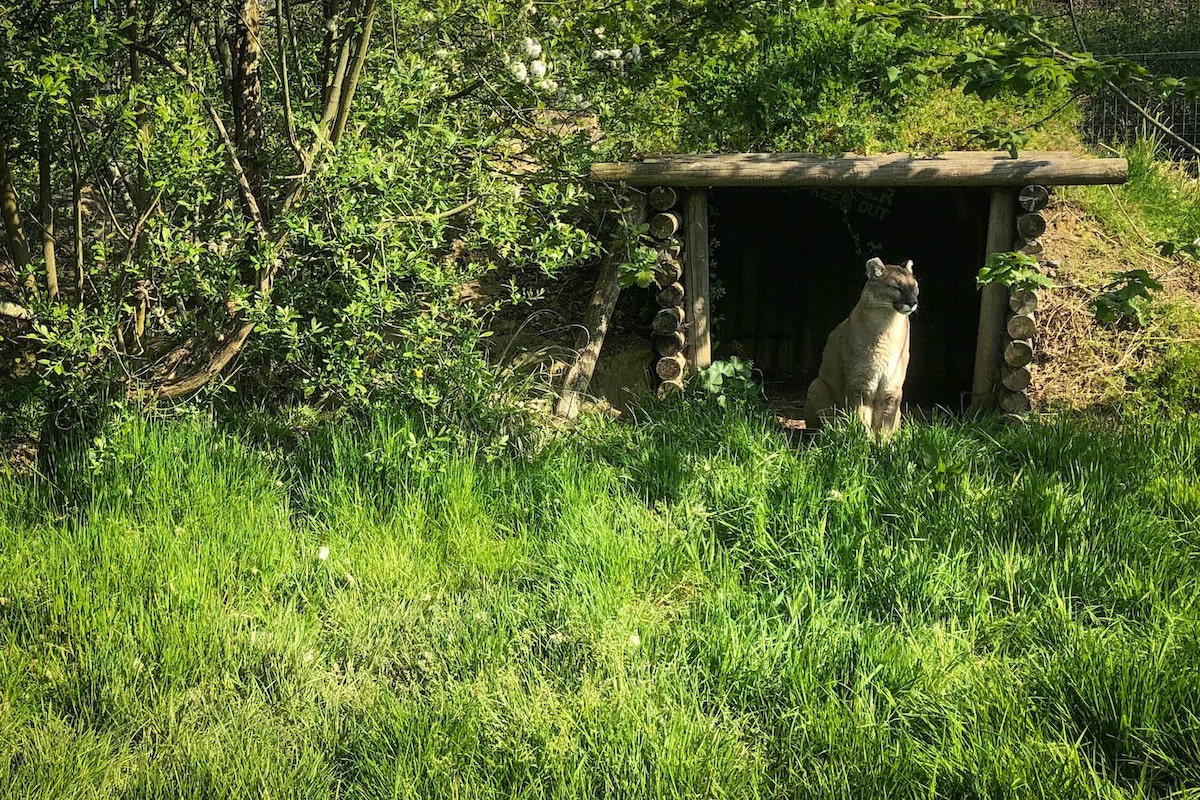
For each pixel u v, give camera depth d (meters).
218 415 6.14
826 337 8.48
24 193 6.79
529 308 7.48
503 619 4.37
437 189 5.59
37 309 5.46
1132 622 4.23
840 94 7.61
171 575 4.57
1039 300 7.56
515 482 5.40
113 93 5.76
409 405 5.78
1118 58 4.90
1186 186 9.28
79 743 3.67
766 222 8.35
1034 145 8.05
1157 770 3.43
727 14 6.56
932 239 8.19
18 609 4.44
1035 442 5.79
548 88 5.96
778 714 3.81
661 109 6.60
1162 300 7.69
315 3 6.45
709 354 7.02
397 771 3.49
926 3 5.53
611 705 3.77
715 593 4.54
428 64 5.86
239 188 5.71
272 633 4.27
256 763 3.56
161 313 5.89
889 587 4.50
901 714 3.73
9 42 5.60
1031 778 3.28
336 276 5.91
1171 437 5.81
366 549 4.86
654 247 6.88
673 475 5.48
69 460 5.48
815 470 5.40
